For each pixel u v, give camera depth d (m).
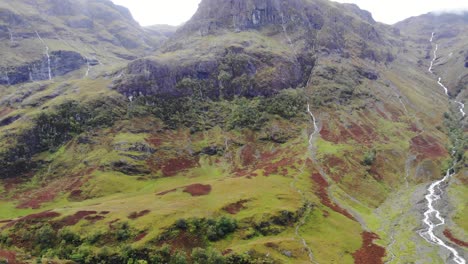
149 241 125.75
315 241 137.75
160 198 163.88
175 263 118.75
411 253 137.12
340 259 129.25
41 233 132.25
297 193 171.88
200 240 130.00
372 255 134.75
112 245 127.19
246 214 145.75
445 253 136.62
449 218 168.12
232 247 126.94
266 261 119.62
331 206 171.12
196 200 156.62
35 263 112.62
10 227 139.88
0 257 113.75
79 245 128.62
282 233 140.38
